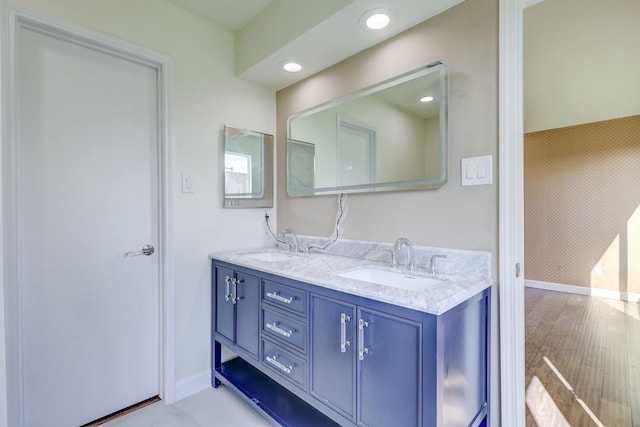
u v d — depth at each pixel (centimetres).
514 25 127
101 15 156
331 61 192
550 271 446
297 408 165
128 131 172
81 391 159
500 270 131
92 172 161
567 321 319
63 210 152
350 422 122
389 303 109
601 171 411
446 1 139
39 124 145
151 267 182
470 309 120
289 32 171
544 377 210
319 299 134
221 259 188
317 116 204
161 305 182
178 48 184
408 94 157
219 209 204
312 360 138
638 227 389
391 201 167
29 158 142
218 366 199
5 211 131
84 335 159
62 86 151
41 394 147
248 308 172
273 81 219
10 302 134
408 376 105
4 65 130
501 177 130
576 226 427
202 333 196
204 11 189
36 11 138
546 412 174
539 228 454
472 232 139
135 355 176
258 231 226
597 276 413
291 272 147
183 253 187
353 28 158
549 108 327
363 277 159
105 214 165
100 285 164
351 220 187
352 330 121
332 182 194
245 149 217
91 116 160
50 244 149
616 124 401
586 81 267
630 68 244
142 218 178
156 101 182
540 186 454
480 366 129
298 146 218
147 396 181
